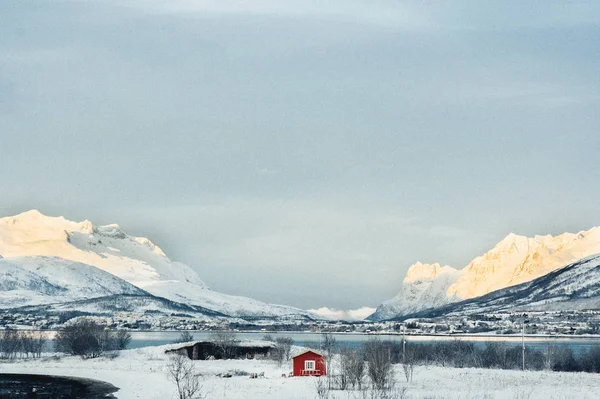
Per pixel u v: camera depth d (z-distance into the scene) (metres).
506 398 144.50
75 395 160.50
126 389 167.38
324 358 187.25
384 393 142.50
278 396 146.62
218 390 156.00
